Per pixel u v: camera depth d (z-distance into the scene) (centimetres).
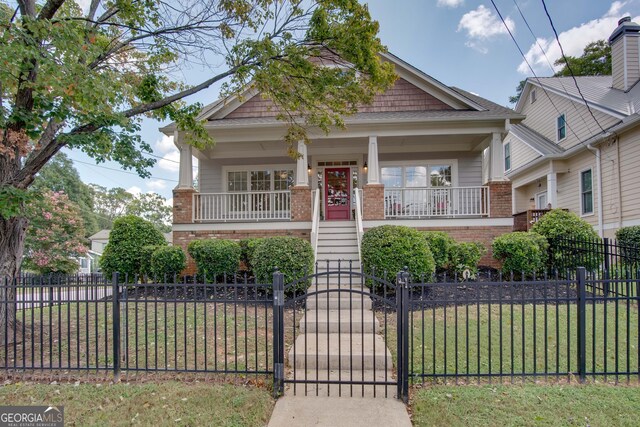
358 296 662
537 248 793
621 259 699
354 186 1285
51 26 406
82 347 475
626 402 318
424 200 1090
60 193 1586
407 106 1140
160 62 610
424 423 291
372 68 576
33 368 389
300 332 524
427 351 445
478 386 354
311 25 555
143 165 581
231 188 1288
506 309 609
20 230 507
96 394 343
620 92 1245
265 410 316
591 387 347
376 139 1031
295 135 766
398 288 348
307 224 1009
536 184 1534
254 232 1021
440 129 1023
